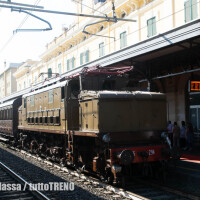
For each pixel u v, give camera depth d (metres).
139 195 7.29
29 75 42.03
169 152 8.22
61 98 10.32
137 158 8.05
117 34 21.45
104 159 8.32
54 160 11.99
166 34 10.74
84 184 8.71
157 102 9.01
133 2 19.34
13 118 17.94
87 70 9.55
